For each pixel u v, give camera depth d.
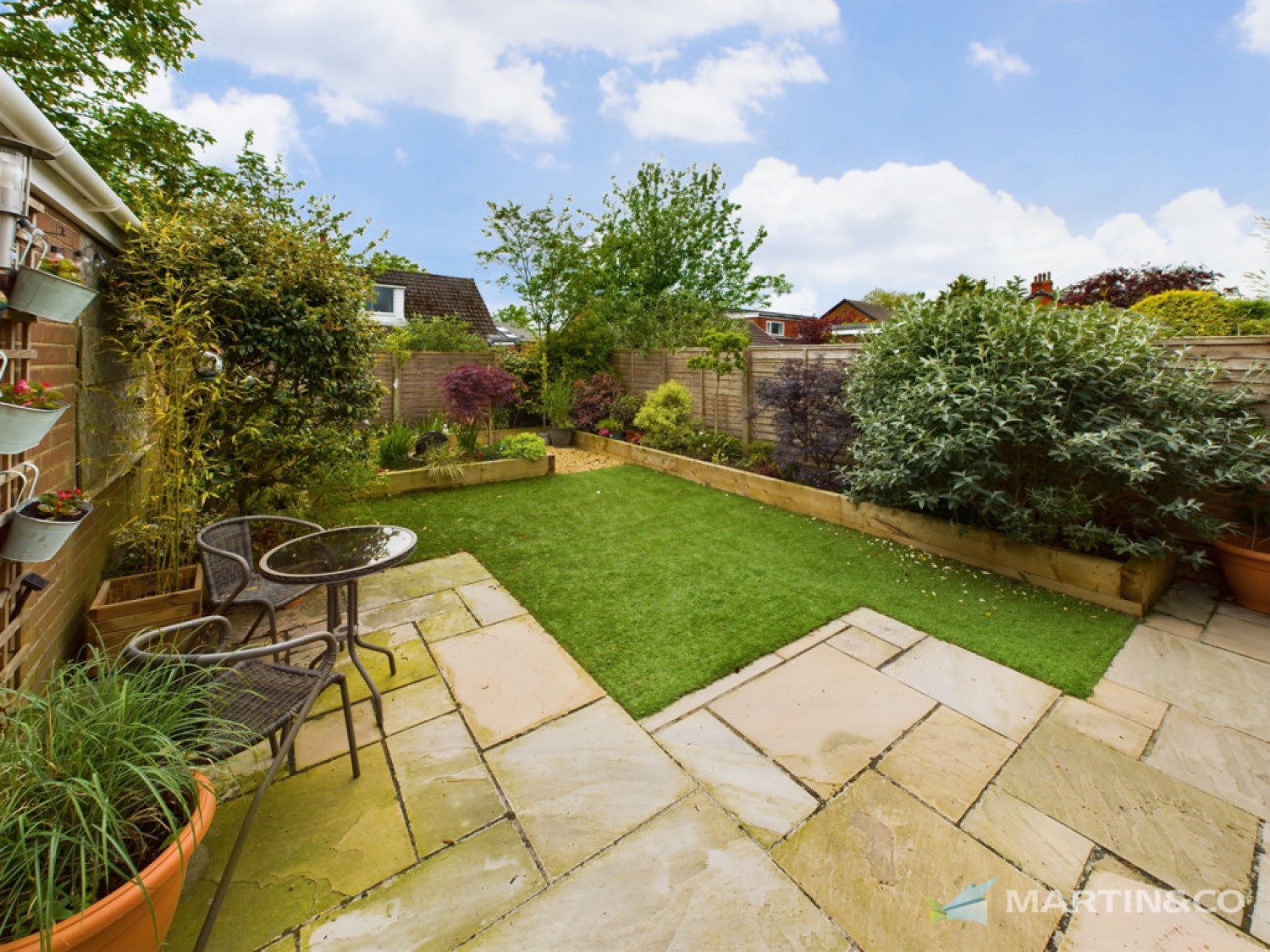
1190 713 2.48
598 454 8.98
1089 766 2.17
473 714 2.46
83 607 2.77
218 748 1.51
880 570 4.11
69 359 2.59
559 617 3.35
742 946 1.51
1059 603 3.59
